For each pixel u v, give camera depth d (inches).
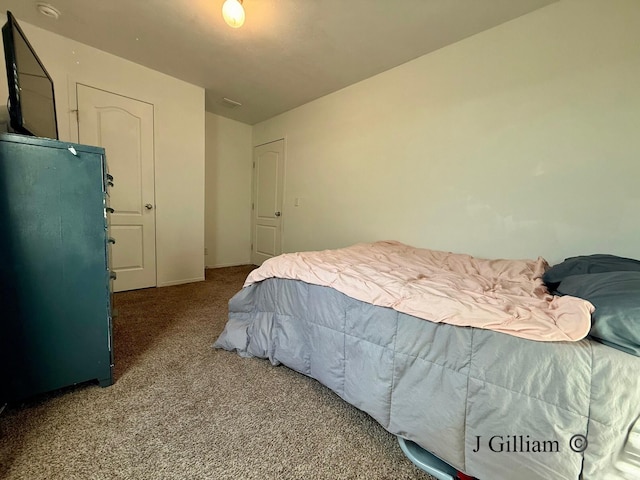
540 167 70.6
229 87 123.2
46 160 43.3
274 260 64.8
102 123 100.7
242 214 175.6
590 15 62.3
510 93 74.5
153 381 53.4
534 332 29.5
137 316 85.8
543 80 69.1
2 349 41.6
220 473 34.6
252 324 65.4
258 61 100.5
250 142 174.7
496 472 30.7
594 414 25.8
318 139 131.8
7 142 40.3
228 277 142.0
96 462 35.3
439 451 35.2
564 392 27.1
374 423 44.6
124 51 97.9
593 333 27.8
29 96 51.3
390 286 45.1
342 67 102.2
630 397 24.8
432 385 36.1
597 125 62.6
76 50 93.0
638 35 57.4
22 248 42.2
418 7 70.9
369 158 110.7
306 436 41.4
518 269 63.4
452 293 41.3
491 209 79.5
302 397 50.4
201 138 126.6
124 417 43.4
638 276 32.0
